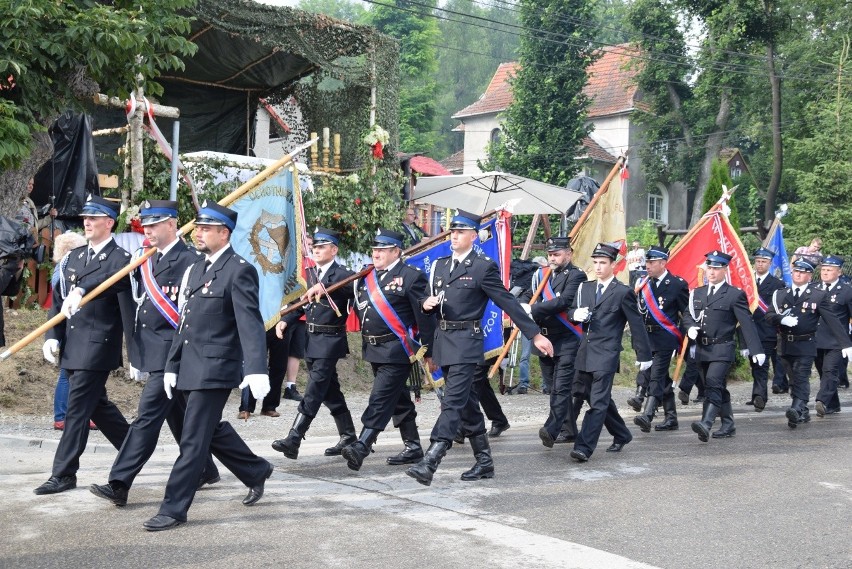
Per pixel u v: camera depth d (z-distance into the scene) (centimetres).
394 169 1634
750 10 3584
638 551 557
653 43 3831
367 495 693
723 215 1332
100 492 623
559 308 923
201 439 594
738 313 1023
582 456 854
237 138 1947
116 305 682
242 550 534
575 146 3466
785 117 3934
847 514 666
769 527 624
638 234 3344
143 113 1172
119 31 905
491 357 995
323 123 1723
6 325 1126
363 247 1520
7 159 908
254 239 1076
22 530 569
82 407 675
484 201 1283
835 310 1216
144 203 668
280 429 1009
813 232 2994
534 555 540
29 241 849
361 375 1348
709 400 1017
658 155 3991
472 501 679
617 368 895
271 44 1454
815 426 1155
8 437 846
